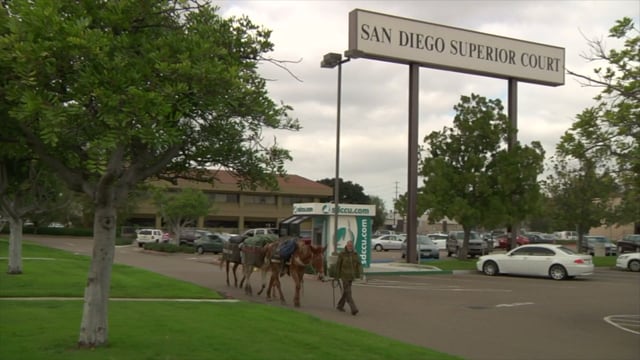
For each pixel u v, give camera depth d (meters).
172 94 6.96
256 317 12.87
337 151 25.67
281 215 80.50
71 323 11.02
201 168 10.40
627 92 10.86
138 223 76.38
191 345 9.35
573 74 11.45
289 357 8.75
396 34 31.59
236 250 21.12
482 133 32.44
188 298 16.56
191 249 44.00
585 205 39.28
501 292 21.20
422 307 16.75
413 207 32.47
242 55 8.86
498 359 10.02
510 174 31.66
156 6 7.84
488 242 48.44
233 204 77.69
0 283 18.39
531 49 35.84
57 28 6.57
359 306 16.67
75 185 8.78
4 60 6.79
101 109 6.68
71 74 7.12
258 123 9.11
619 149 11.20
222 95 7.55
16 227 22.06
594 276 29.69
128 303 14.72
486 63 34.31
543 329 13.30
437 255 39.91
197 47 7.44
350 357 8.96
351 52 25.42
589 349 11.03
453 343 11.38
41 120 6.79
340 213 28.72
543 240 58.88
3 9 7.12
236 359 8.48
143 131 6.67
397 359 9.04
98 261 8.87
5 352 8.34
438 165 32.22
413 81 32.34
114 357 8.20
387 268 29.98
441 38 32.91
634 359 10.18
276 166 10.15
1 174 18.91
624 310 16.81
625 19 10.87
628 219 40.47
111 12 7.48
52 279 19.88
